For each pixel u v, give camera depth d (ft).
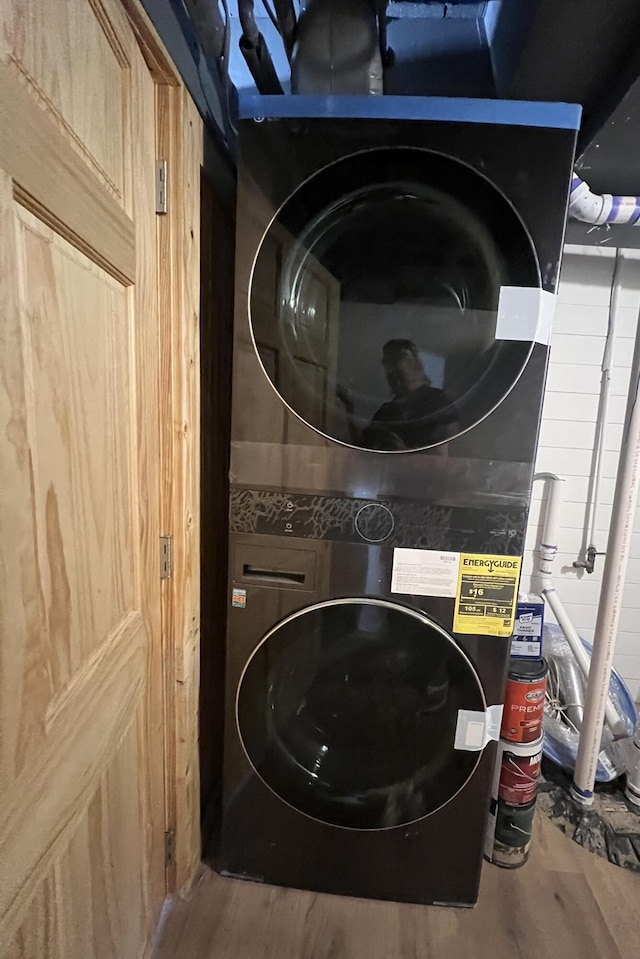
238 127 3.27
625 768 5.18
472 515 3.54
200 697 4.42
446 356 3.40
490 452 3.46
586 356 6.02
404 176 3.22
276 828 4.09
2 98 1.67
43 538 2.08
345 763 4.02
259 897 4.16
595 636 4.75
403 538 3.59
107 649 2.75
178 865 4.04
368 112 3.17
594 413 6.12
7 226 1.74
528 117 3.12
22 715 1.93
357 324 3.43
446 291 3.34
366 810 3.98
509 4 3.90
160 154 3.19
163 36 2.91
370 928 3.95
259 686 3.86
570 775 5.35
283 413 3.53
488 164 3.16
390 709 3.91
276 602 3.74
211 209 3.96
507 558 3.56
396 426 3.48
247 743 3.95
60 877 2.29
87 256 2.38
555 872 4.47
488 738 3.78
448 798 3.89
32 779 2.02
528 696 4.25
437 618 3.67
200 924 3.94
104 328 2.60
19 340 1.84
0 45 1.66
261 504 3.65
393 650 3.77
